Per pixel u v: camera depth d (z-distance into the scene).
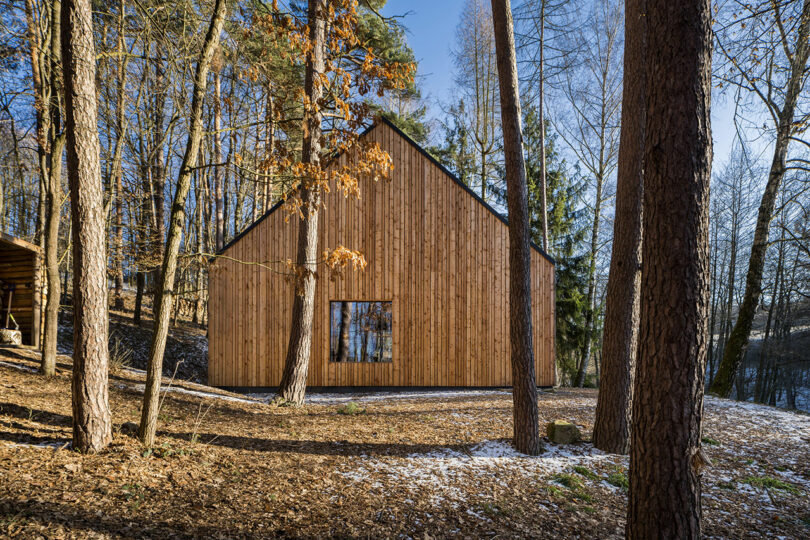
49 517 3.03
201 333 18.47
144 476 4.00
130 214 15.09
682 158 2.81
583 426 7.16
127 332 14.89
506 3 5.95
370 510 3.98
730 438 7.04
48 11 7.14
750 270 11.59
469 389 11.88
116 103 9.27
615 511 4.42
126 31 7.06
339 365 11.84
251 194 21.70
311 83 8.23
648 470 2.87
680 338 2.80
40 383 6.60
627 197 6.07
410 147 12.28
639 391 2.99
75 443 4.24
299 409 8.16
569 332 18.80
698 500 2.82
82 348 4.24
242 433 5.93
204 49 5.00
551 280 12.11
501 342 11.97
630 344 6.03
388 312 12.07
